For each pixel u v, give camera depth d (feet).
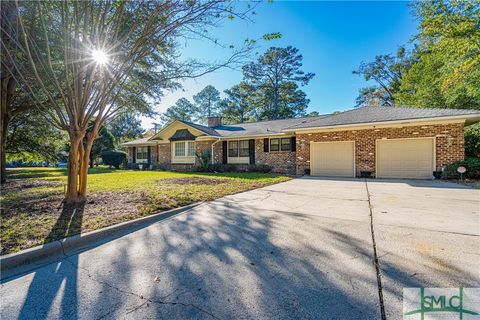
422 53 58.39
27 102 28.58
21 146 42.11
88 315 6.07
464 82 37.76
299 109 112.47
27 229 11.88
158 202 18.19
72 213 14.96
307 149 42.50
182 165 61.98
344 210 15.87
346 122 38.24
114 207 16.57
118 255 9.68
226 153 56.39
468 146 35.19
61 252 10.08
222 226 12.99
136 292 7.05
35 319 5.99
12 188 27.17
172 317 5.94
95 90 17.97
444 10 38.09
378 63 92.32
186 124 59.47
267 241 10.67
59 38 17.37
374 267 8.05
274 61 108.27
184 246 10.39
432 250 9.23
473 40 35.83
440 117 31.55
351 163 38.73
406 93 70.03
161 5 14.78
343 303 6.27
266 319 5.78
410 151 34.45
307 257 8.95
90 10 15.28
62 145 50.78
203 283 7.44
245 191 24.38
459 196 19.85
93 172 54.60
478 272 7.57
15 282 7.77
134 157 73.72
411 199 19.03
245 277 7.72
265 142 50.62
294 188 26.27
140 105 26.22
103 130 86.33
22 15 15.65
